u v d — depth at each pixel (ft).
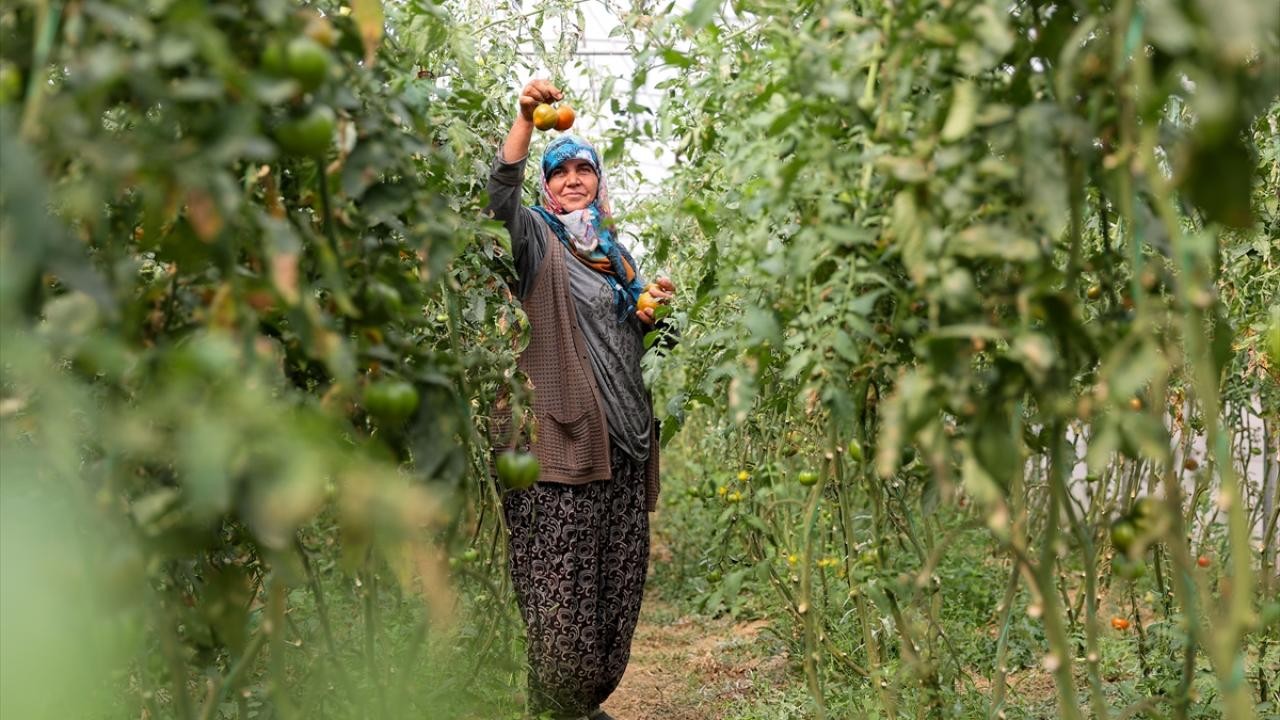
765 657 12.70
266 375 4.35
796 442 8.73
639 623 15.74
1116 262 5.30
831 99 4.93
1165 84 3.86
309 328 4.16
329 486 4.83
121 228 4.53
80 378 4.91
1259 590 9.27
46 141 3.56
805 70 4.90
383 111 4.95
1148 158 4.00
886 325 5.67
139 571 4.10
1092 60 4.29
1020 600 11.73
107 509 4.15
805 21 5.77
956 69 4.69
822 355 5.24
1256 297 9.24
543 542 9.46
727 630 14.52
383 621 9.56
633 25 6.92
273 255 3.91
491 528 9.84
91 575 4.06
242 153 3.73
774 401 7.72
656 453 10.32
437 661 9.28
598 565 9.73
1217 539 12.05
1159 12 3.73
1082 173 4.43
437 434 5.07
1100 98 4.29
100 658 4.19
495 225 7.03
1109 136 4.52
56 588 3.71
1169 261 7.63
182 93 3.64
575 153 9.97
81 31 3.60
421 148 5.18
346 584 6.13
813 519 6.60
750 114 5.73
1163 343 4.98
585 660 9.57
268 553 5.61
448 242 5.23
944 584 12.37
